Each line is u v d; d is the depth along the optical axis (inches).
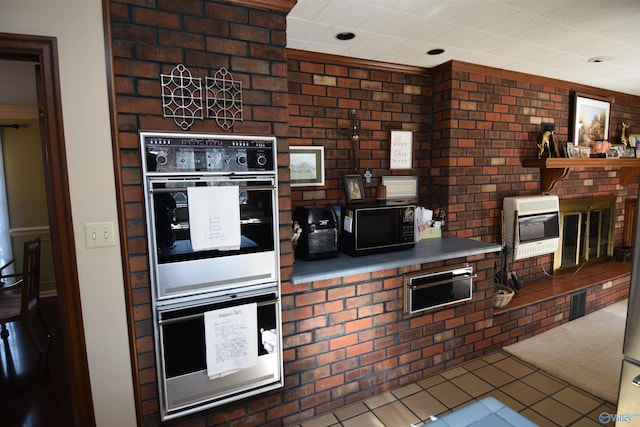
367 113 111.2
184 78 63.2
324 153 105.3
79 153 57.7
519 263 137.5
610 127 163.3
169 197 62.4
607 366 100.3
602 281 141.9
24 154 160.9
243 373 71.7
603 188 167.5
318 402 81.7
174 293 64.2
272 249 72.5
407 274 90.1
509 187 132.0
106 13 56.9
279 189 73.8
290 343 77.2
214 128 66.6
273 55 70.6
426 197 125.0
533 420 78.9
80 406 61.5
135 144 60.6
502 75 122.6
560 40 94.7
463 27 85.9
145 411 65.1
